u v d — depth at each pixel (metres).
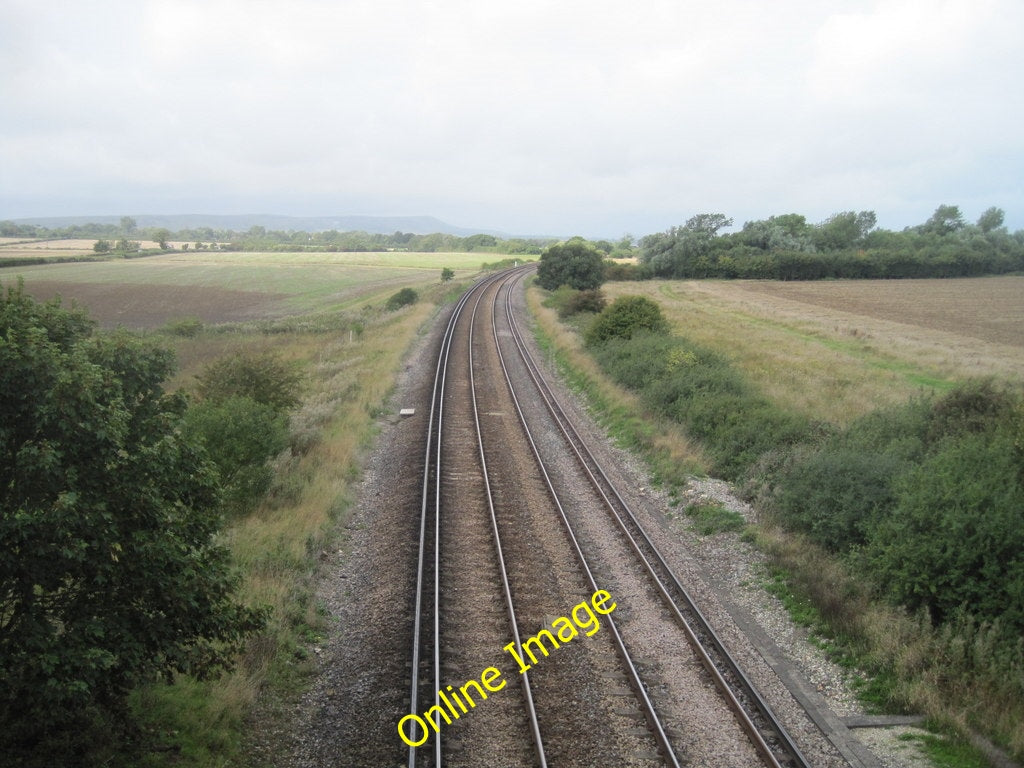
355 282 103.00
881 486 15.52
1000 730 9.52
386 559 14.54
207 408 17.28
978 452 14.71
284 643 11.20
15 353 7.24
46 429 7.46
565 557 14.76
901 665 10.77
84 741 7.79
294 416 23.88
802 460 18.47
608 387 30.05
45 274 101.75
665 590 13.17
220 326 56.88
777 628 12.48
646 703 9.84
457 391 30.09
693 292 83.19
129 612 7.99
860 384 31.50
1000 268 106.38
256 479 16.59
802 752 9.20
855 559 13.94
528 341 44.75
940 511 12.60
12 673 6.96
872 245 124.00
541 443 23.11
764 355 39.62
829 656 11.57
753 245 110.62
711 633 11.78
